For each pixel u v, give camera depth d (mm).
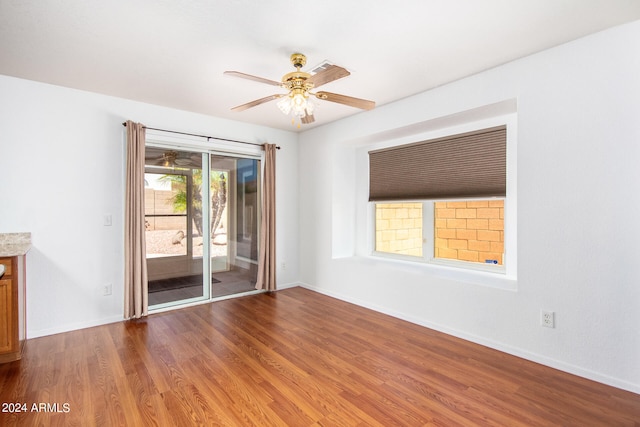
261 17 2035
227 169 4465
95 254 3416
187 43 2361
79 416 1936
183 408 2021
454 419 1928
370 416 1957
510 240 3252
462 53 2529
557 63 2445
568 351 2439
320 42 2346
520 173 2660
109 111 3482
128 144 3473
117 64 2709
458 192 3594
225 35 2252
